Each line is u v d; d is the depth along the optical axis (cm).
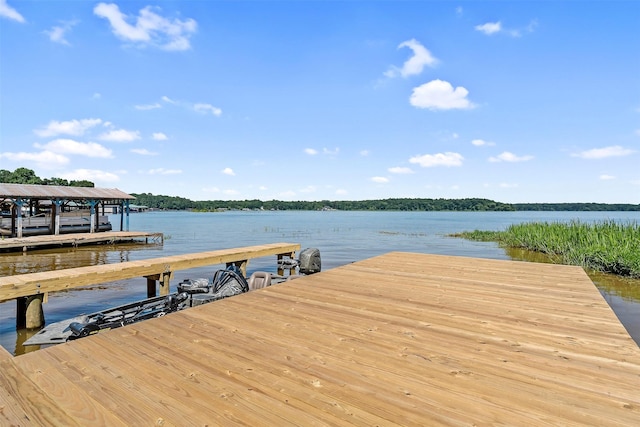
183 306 580
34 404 201
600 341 307
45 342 486
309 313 386
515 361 266
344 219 7950
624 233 1405
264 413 194
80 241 2084
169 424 183
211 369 248
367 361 264
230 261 1018
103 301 827
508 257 1673
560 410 200
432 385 228
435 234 3284
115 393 213
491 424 186
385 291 494
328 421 187
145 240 2569
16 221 2536
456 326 347
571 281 563
